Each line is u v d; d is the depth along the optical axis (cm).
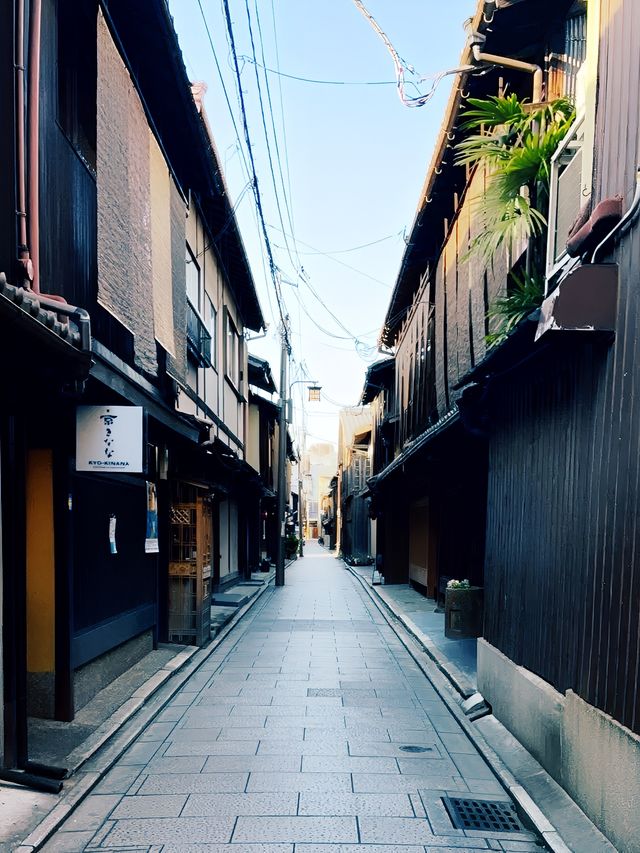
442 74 650
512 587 614
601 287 413
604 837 389
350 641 1145
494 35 710
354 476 3831
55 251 530
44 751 539
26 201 463
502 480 662
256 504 2825
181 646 998
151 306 710
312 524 11188
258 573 2716
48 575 618
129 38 706
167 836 423
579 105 604
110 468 578
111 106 573
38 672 620
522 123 629
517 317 646
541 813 443
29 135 466
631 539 376
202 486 1059
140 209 667
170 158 970
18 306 355
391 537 2138
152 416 733
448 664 875
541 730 509
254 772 533
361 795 489
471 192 927
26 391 493
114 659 779
